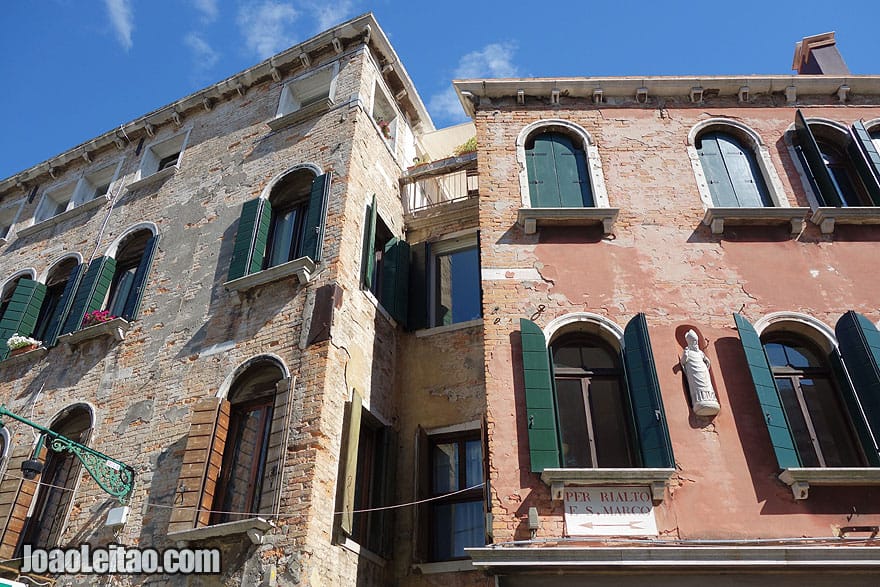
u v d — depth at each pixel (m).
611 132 11.44
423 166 13.91
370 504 9.63
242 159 13.48
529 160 11.18
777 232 10.02
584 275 9.60
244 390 9.99
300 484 8.30
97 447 10.36
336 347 9.59
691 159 11.00
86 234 14.62
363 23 14.15
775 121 11.48
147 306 11.99
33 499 10.49
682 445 8.05
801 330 9.13
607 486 7.75
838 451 8.27
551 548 7.17
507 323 9.16
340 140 12.36
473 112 12.20
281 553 7.88
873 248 9.83
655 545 7.30
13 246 15.85
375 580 9.00
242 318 10.58
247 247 11.40
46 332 13.76
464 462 10.17
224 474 9.23
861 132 11.11
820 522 7.50
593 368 8.98
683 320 9.12
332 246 10.61
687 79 11.65
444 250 13.03
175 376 10.52
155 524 8.98
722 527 7.48
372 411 10.13
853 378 8.41
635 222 10.20
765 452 7.99
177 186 13.98
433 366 11.18
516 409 8.40
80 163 16.70
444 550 9.57
